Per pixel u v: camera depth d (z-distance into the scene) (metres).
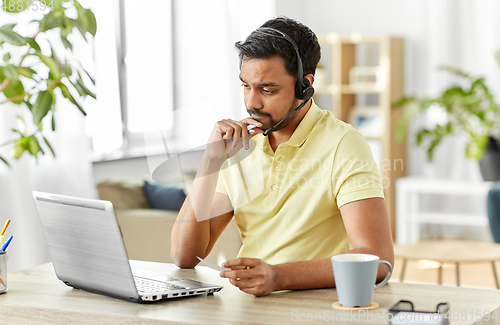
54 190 2.93
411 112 4.60
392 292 1.24
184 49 3.95
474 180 5.01
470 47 4.93
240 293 1.26
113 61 3.44
